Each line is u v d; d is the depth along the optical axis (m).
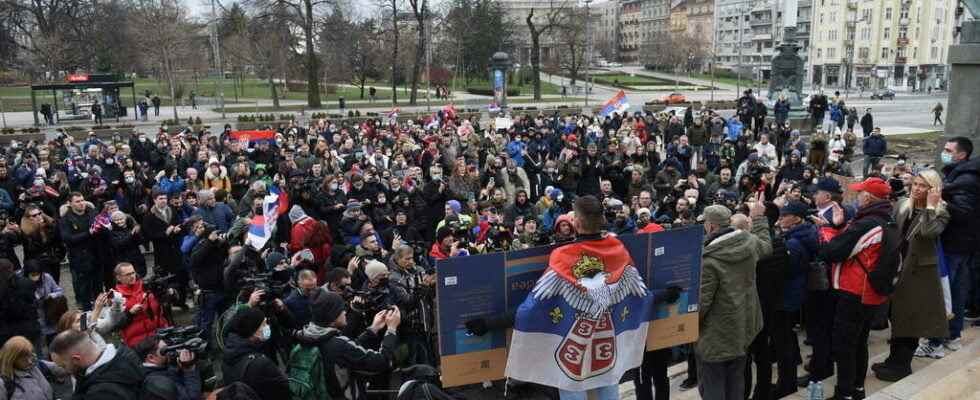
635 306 4.33
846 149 20.00
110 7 74.44
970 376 5.43
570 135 22.64
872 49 99.06
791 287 5.90
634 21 165.00
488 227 10.31
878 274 5.51
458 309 4.05
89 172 14.70
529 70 98.25
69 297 11.64
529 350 4.05
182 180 13.70
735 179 17.39
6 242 10.05
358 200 12.78
